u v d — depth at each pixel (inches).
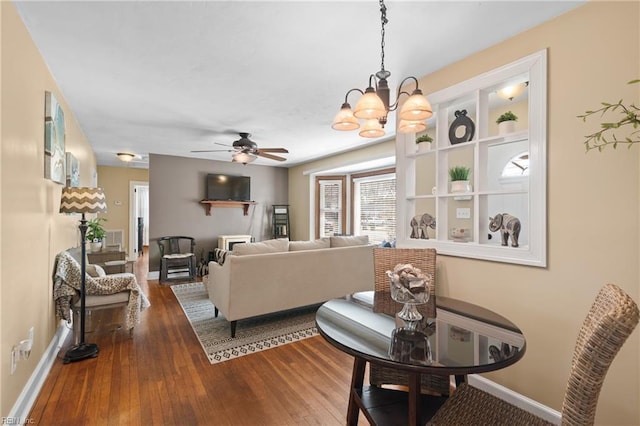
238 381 88.8
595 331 35.0
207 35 79.2
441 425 45.2
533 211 73.4
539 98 72.6
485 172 86.0
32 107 80.4
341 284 149.6
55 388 84.0
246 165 279.4
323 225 275.9
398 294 60.0
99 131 167.9
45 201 92.7
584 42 66.0
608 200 62.6
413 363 46.1
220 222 263.4
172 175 240.1
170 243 237.1
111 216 287.9
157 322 137.0
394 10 69.0
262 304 126.9
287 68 97.3
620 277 61.1
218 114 140.7
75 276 109.1
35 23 73.2
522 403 74.6
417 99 62.1
